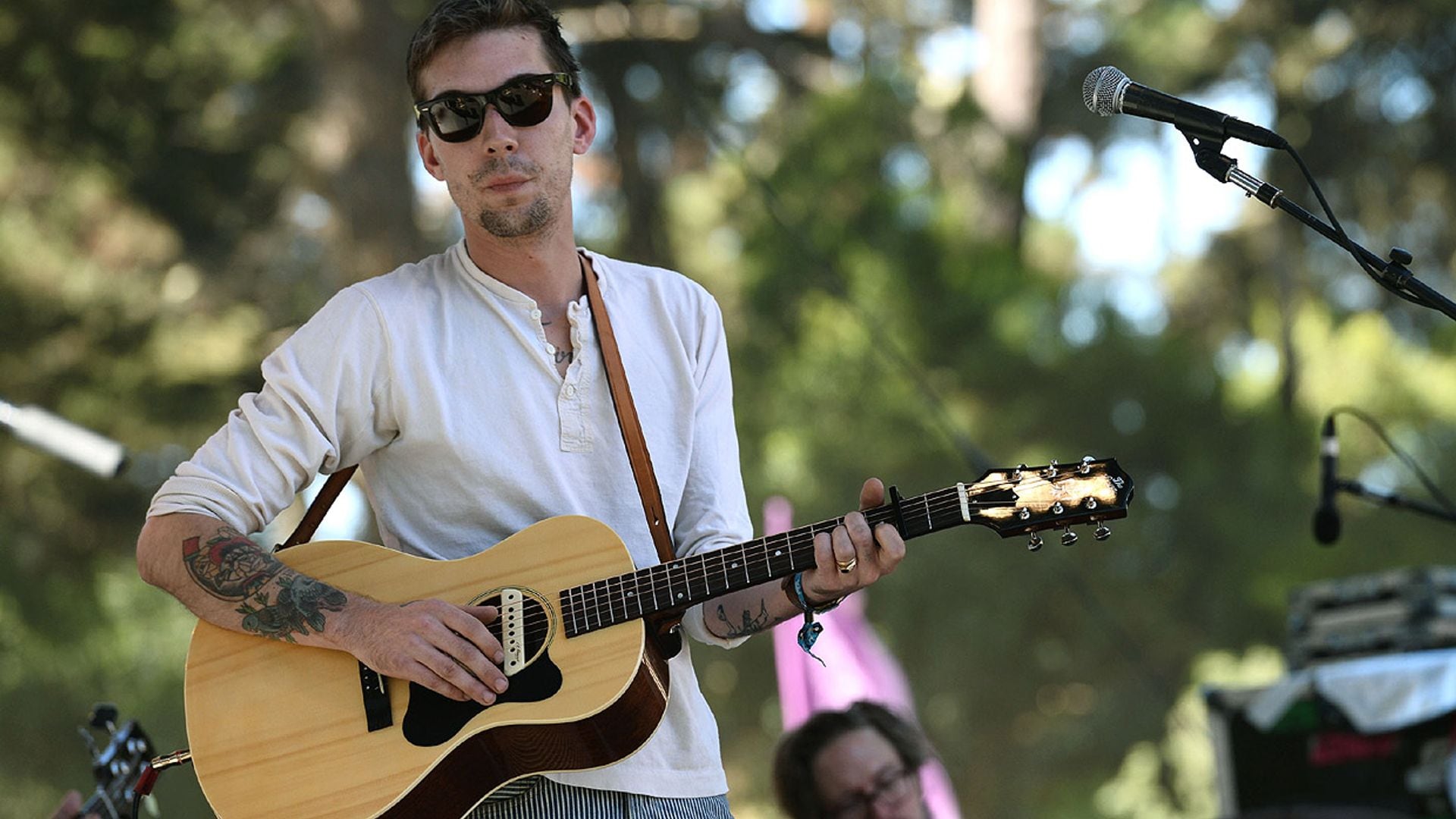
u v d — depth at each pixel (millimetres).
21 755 23641
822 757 9414
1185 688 27016
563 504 6438
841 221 25844
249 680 6316
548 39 6598
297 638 6234
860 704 9680
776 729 27781
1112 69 6832
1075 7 35781
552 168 6484
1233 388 27203
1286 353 28672
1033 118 33031
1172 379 26172
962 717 26453
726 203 26812
